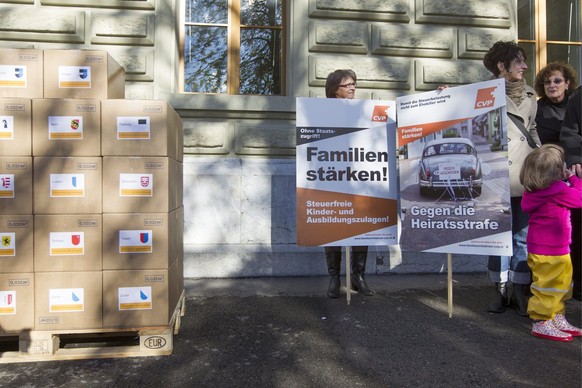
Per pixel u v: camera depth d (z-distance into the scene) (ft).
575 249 13.02
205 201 15.70
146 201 9.04
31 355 8.70
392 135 12.73
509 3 17.33
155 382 7.84
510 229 10.75
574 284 13.10
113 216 8.96
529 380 7.96
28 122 8.79
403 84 16.70
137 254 9.00
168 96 15.64
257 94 17.35
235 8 17.26
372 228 12.57
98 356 8.82
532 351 9.25
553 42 19.15
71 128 8.89
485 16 17.11
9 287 8.68
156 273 9.03
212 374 8.16
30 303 8.73
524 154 11.74
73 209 8.86
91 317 8.88
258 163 15.97
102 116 8.98
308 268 15.75
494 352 9.20
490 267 11.87
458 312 11.85
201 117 15.98
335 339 9.91
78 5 15.46
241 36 17.35
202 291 13.76
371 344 9.62
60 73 9.21
